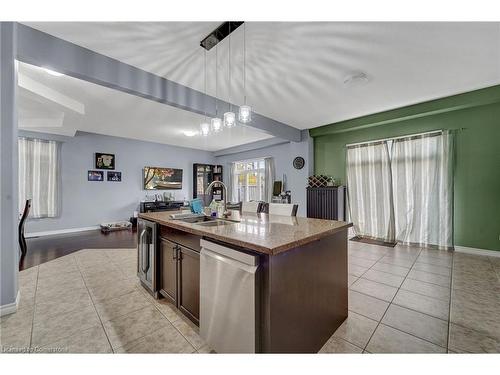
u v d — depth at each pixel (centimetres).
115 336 170
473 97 334
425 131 411
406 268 308
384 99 364
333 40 219
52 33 204
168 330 177
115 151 638
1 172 189
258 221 211
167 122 489
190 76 287
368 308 209
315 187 514
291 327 133
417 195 415
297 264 138
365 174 480
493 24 197
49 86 319
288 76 290
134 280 276
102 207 617
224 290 140
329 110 414
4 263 194
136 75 263
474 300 222
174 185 756
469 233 374
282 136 500
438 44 226
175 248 196
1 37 186
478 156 365
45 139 531
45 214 533
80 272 301
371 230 472
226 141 692
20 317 194
